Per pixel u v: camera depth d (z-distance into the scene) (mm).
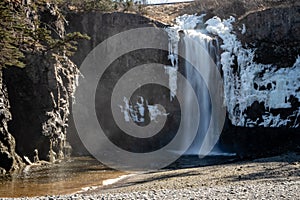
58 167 25734
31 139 27422
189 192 13922
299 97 32000
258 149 31906
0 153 23766
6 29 23766
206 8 42969
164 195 13406
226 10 41438
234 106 34625
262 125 32812
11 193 17953
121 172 23750
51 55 28859
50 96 28609
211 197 12383
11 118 25984
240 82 34594
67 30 35812
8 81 27000
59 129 29641
